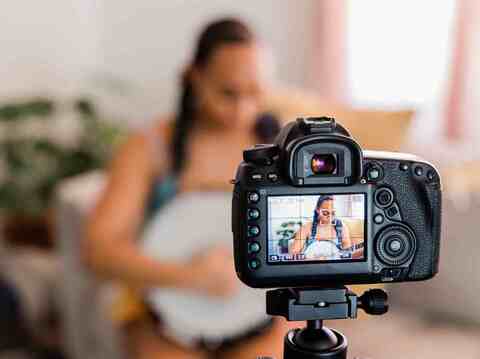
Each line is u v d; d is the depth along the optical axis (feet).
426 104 7.12
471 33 6.61
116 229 4.39
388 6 7.13
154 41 8.73
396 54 7.20
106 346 5.81
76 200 5.83
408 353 4.49
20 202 7.40
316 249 1.73
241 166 1.74
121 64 9.00
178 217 4.27
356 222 1.73
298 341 1.72
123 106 9.06
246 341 4.14
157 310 4.28
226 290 4.10
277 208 1.70
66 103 8.56
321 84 7.64
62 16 8.56
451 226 5.04
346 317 1.73
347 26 7.38
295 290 1.73
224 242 4.22
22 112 7.51
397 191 1.74
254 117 4.30
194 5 8.38
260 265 1.71
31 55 8.27
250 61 4.17
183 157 4.42
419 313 5.15
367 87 7.45
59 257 6.51
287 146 1.68
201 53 4.25
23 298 6.86
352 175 1.71
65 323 6.44
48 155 7.63
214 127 4.36
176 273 4.13
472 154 6.52
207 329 4.16
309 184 1.70
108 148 7.73
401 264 1.76
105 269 4.30
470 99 6.75
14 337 6.93
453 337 4.75
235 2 8.22
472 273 4.94
